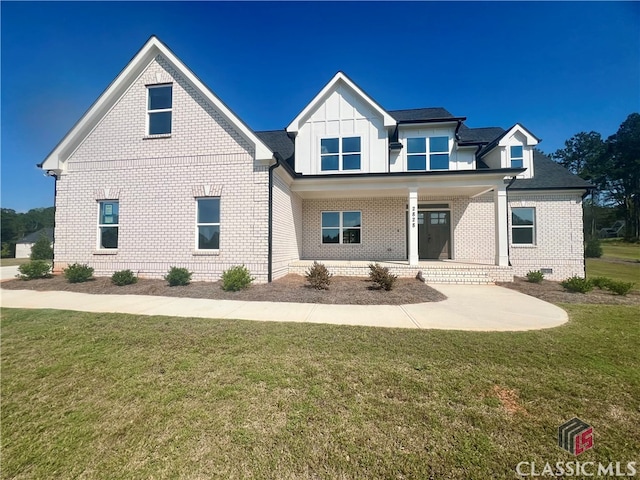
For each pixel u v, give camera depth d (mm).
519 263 13172
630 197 50625
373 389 3133
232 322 5500
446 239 13898
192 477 2043
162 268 10453
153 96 10867
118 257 10711
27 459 2240
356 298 7582
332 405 2848
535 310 6492
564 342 4465
